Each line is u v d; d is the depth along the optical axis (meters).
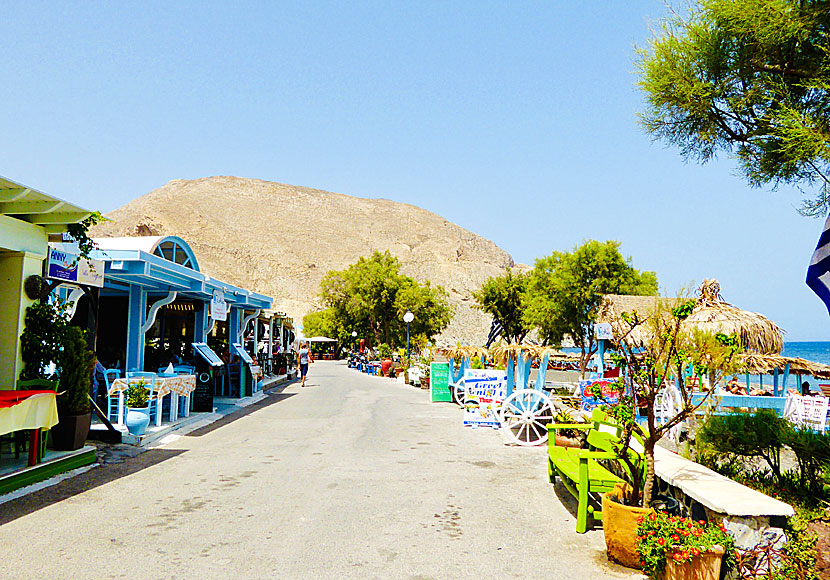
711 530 4.46
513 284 36.84
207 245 176.00
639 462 5.98
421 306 59.91
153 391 11.87
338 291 63.88
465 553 5.27
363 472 8.46
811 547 4.75
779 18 6.04
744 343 10.90
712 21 6.70
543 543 5.58
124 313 18.64
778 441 7.24
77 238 9.76
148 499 6.88
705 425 7.71
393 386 26.72
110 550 5.18
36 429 7.70
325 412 15.97
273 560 4.99
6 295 8.62
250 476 8.10
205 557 5.04
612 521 5.05
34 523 5.92
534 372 26.48
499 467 9.04
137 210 198.25
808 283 5.28
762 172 7.14
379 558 5.10
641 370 5.55
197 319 21.03
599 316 16.94
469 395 15.27
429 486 7.71
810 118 5.96
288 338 47.72
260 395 20.92
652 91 7.23
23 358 8.65
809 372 14.03
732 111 7.03
